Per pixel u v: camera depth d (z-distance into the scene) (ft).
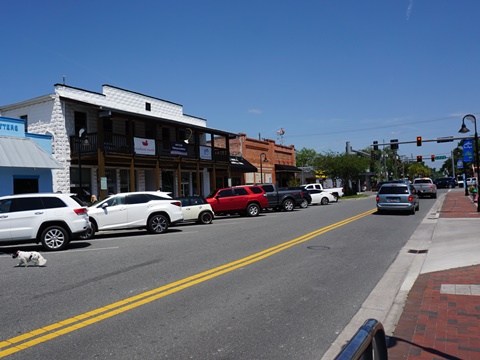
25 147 62.69
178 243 42.11
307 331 17.17
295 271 28.14
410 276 26.35
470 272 26.11
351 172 168.25
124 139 85.05
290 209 90.79
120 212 51.29
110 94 83.25
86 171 77.51
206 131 100.32
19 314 19.63
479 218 57.72
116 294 22.85
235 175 126.52
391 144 113.29
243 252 35.60
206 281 25.44
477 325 16.69
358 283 24.97
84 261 33.14
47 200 39.99
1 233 38.14
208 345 15.70
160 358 14.55
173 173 100.99
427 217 65.36
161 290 23.47
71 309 20.27
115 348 15.43
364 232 48.42
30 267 31.19
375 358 7.76
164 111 98.07
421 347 14.79
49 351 15.23
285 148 160.76
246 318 18.72
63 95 73.10
